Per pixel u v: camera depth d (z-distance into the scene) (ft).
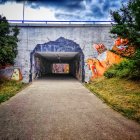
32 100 38.14
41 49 68.80
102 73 68.23
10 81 67.41
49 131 20.43
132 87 46.68
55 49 68.80
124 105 32.55
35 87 57.41
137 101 34.76
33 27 68.74
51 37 68.80
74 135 19.34
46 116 26.30
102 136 19.11
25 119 24.82
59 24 68.59
